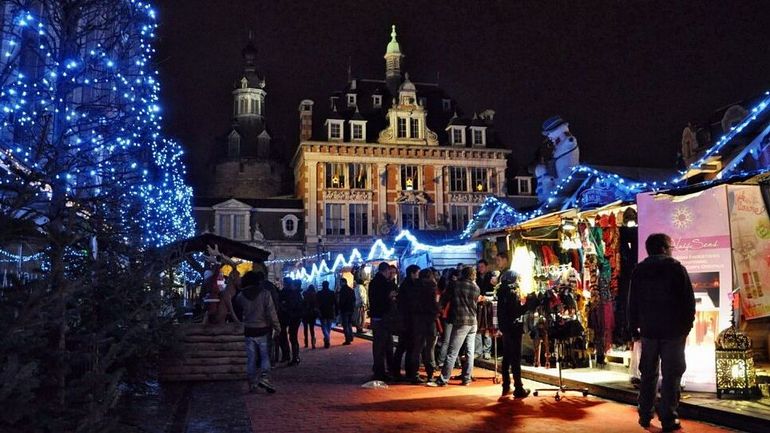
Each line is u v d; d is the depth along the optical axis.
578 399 9.24
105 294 7.62
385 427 7.49
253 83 61.03
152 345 9.31
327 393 10.05
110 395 4.58
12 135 10.81
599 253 11.75
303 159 50.22
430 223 50.28
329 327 18.62
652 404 7.20
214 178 58.88
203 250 16.27
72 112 11.15
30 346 4.12
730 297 8.68
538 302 11.33
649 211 9.68
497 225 20.44
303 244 49.44
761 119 10.24
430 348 11.03
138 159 13.09
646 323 7.12
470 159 51.94
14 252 5.59
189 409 8.66
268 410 8.61
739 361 8.16
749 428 6.99
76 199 7.83
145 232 11.58
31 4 11.34
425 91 57.16
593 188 13.98
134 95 12.85
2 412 3.57
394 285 12.40
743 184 9.07
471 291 10.83
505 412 8.32
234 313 13.41
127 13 12.13
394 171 50.50
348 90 54.78
